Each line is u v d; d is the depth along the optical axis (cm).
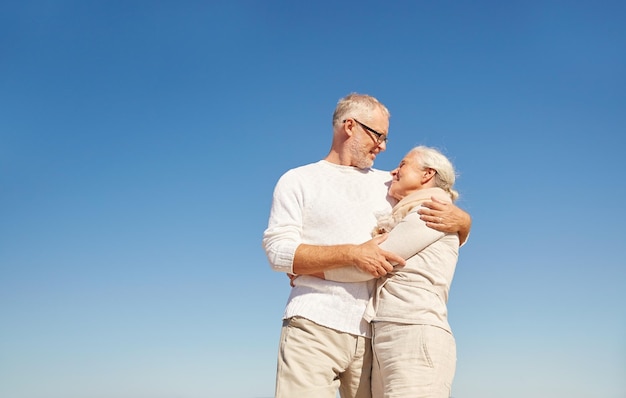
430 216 349
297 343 355
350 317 354
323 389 348
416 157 375
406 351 333
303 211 378
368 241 349
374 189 386
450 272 356
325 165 393
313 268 353
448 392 337
